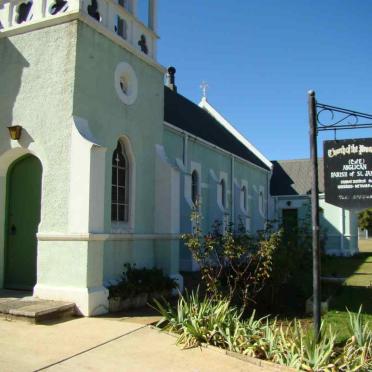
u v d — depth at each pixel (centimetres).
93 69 938
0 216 984
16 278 981
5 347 617
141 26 1123
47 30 926
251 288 1010
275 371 589
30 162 994
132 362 598
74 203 862
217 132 2509
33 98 925
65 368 559
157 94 1174
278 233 915
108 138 973
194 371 578
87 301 821
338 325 869
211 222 1956
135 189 1061
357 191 724
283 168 3481
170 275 1096
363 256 2973
